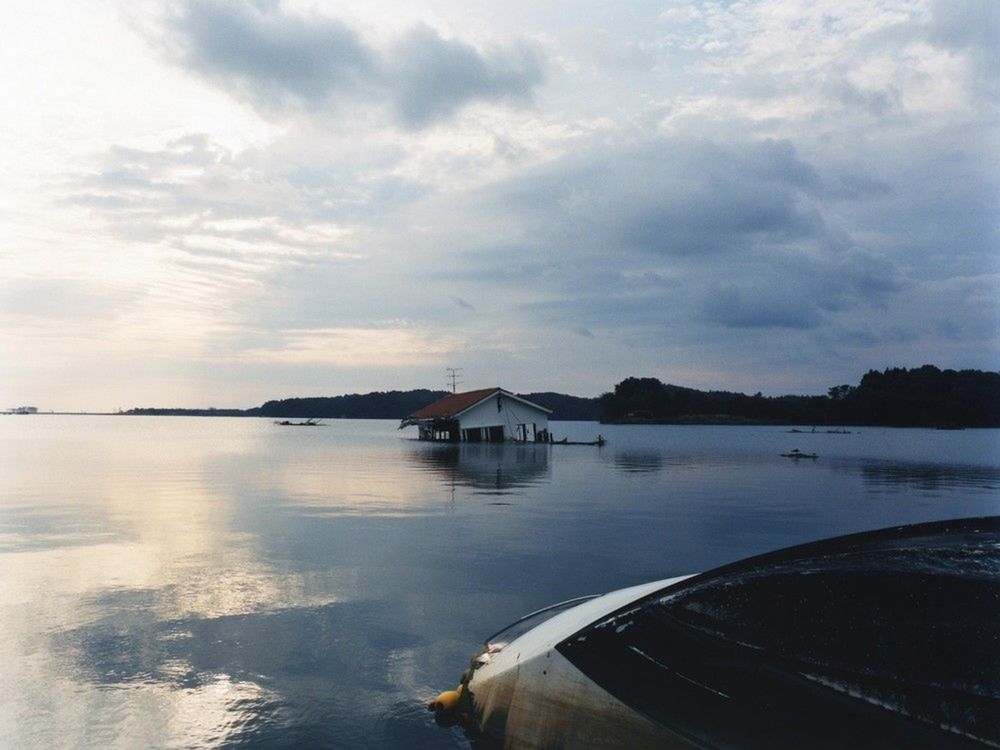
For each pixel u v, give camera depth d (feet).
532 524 44.29
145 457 115.96
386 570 31.12
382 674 19.21
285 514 48.65
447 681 18.76
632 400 458.91
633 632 13.71
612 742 12.74
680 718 12.10
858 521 45.96
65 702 17.42
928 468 97.25
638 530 41.98
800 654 11.64
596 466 96.17
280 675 19.12
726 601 12.82
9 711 16.92
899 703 10.54
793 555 12.80
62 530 41.60
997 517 12.37
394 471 86.48
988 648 10.13
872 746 10.46
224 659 20.24
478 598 26.58
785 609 12.09
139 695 17.83
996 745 9.65
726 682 12.06
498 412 159.74
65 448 144.25
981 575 10.77
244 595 26.94
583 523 44.78
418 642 21.72
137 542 37.73
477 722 15.67
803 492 64.64
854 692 10.95
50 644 21.43
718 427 388.37
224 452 130.72
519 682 14.96
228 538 39.06
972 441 201.77
